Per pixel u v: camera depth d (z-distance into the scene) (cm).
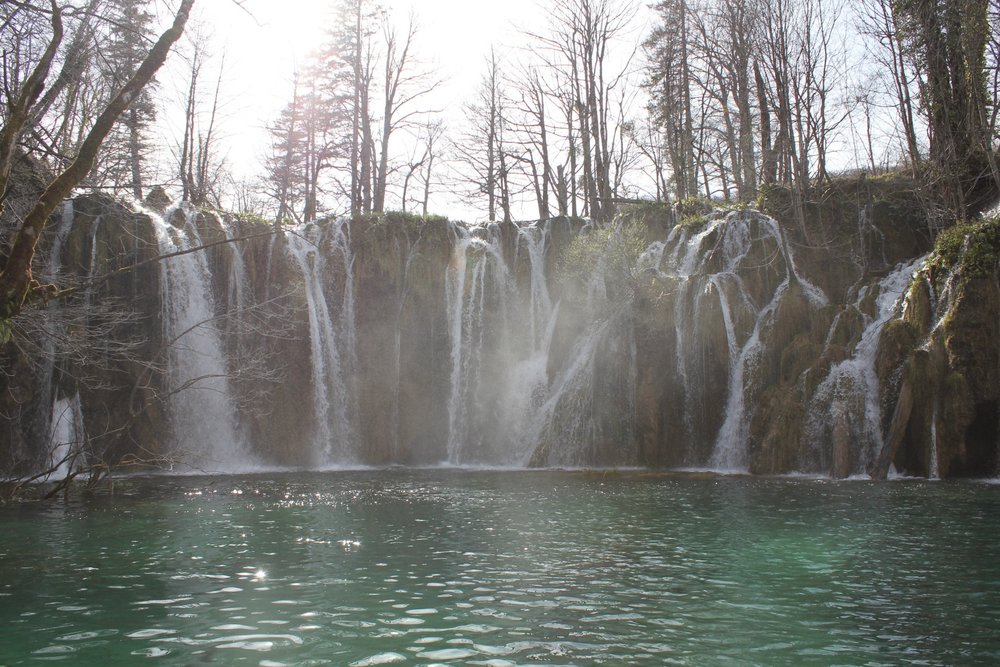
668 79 4194
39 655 704
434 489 1927
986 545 1182
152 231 2591
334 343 2914
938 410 2108
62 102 1781
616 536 1268
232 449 2631
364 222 3059
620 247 2806
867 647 729
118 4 1414
